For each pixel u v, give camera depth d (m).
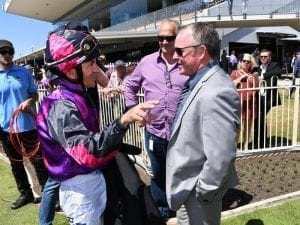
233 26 28.11
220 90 2.53
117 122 2.24
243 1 25.89
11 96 4.94
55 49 2.28
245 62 7.25
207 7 27.56
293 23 27.19
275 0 25.64
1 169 7.08
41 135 2.39
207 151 2.55
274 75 7.84
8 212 5.25
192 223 2.90
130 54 30.45
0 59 4.91
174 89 3.82
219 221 2.97
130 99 4.27
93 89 2.53
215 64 2.67
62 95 2.31
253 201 4.99
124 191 2.48
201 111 2.58
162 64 3.90
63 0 62.56
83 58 2.28
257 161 6.70
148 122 2.25
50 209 3.93
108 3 51.66
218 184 2.58
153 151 4.13
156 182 4.30
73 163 2.35
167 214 4.39
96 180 2.44
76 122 2.25
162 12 32.75
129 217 2.45
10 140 5.01
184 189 2.77
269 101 7.34
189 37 2.64
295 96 7.16
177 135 2.74
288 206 4.77
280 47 31.73
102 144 2.19
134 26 38.72
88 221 2.45
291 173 6.02
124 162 2.56
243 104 7.05
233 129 2.53
